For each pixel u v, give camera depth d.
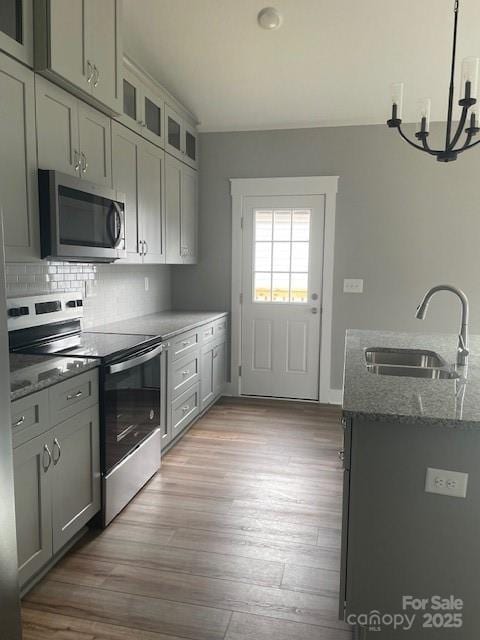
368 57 3.69
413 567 1.60
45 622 1.86
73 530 2.23
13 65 2.05
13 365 2.22
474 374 2.06
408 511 1.59
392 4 3.21
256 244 4.80
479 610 1.58
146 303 4.45
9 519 1.53
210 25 3.48
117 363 2.52
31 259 2.24
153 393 3.05
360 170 4.51
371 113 4.33
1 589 1.51
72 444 2.20
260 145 4.69
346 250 4.61
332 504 2.77
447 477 1.54
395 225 4.49
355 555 1.64
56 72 2.21
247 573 2.15
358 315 4.65
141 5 3.30
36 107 2.22
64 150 2.45
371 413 1.51
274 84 4.07
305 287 4.74
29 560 1.94
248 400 4.85
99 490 2.45
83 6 2.41
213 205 4.84
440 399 1.66
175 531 2.48
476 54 3.53
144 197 3.51
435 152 2.41
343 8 3.27
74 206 2.44
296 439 3.78
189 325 3.70
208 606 1.95
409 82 3.89
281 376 4.89
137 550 2.32
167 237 4.00
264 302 4.84
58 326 2.91
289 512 2.68
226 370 4.97
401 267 4.52
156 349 3.02
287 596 2.01
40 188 2.28
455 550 1.57
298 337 4.80
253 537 2.44
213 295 4.94
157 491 2.91
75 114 2.54
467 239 4.38
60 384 2.08
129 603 1.96
